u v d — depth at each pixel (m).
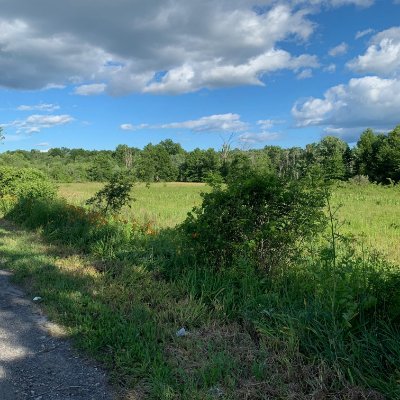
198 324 5.21
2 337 4.97
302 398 3.55
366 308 4.36
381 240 10.80
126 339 4.69
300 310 4.71
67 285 6.69
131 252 8.27
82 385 3.95
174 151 154.88
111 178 12.98
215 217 6.33
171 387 3.75
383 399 3.43
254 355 4.30
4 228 13.02
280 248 6.21
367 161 72.50
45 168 79.75
